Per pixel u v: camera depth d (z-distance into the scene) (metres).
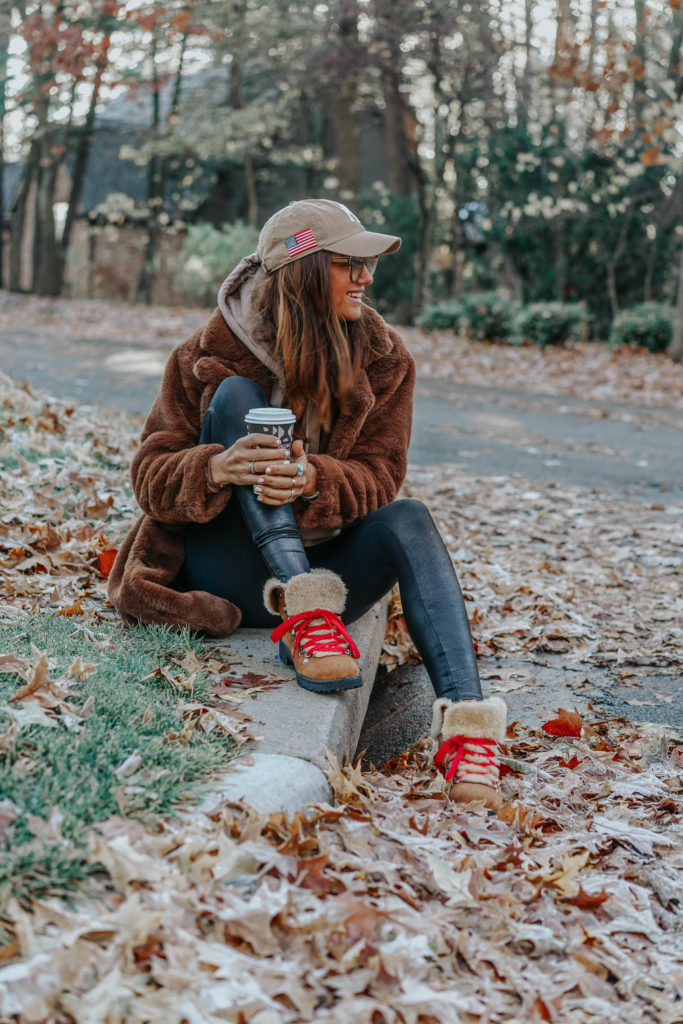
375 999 1.51
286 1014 1.44
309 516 2.46
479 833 2.07
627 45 13.77
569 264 20.14
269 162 26.27
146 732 2.07
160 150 22.52
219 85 23.36
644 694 3.34
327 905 1.68
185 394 2.67
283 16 19.17
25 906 1.49
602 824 2.25
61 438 5.53
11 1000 1.33
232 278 2.59
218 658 2.58
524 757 2.75
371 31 18.56
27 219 32.88
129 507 4.34
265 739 2.15
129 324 17.81
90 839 1.60
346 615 2.58
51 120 21.95
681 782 2.61
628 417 10.81
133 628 2.70
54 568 3.45
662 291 20.47
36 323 17.92
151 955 1.47
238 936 1.57
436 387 12.49
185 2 16.64
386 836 2.00
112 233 28.53
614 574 4.79
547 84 18.81
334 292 2.48
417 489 6.56
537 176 19.42
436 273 23.83
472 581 4.44
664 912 1.96
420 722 3.13
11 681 2.16
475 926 1.77
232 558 2.59
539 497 6.60
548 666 3.60
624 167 17.72
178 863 1.66
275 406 2.63
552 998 1.61
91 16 15.76
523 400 11.78
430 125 24.48
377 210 23.05
